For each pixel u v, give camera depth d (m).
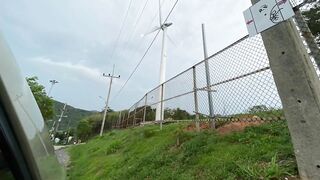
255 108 5.15
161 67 18.77
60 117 62.34
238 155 4.63
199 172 4.85
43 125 1.30
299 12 3.38
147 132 11.13
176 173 5.28
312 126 2.87
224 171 4.24
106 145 16.52
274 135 5.10
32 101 1.17
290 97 3.10
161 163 6.40
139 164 7.13
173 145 7.44
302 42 3.21
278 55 3.26
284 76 3.17
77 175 11.46
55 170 1.33
